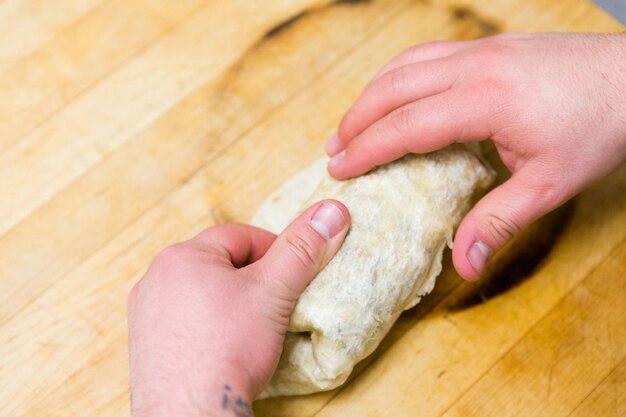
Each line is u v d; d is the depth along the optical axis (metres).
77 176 0.74
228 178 0.73
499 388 0.67
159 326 0.61
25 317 0.70
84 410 0.68
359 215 0.63
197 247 0.64
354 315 0.62
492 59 0.65
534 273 0.70
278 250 0.62
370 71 0.76
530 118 0.63
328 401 0.67
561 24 0.76
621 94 0.63
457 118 0.63
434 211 0.64
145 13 0.79
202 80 0.76
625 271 0.69
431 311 0.69
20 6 0.79
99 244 0.72
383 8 0.78
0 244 0.72
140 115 0.75
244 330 0.60
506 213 0.64
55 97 0.76
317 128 0.75
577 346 0.68
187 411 0.59
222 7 0.78
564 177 0.64
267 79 0.76
